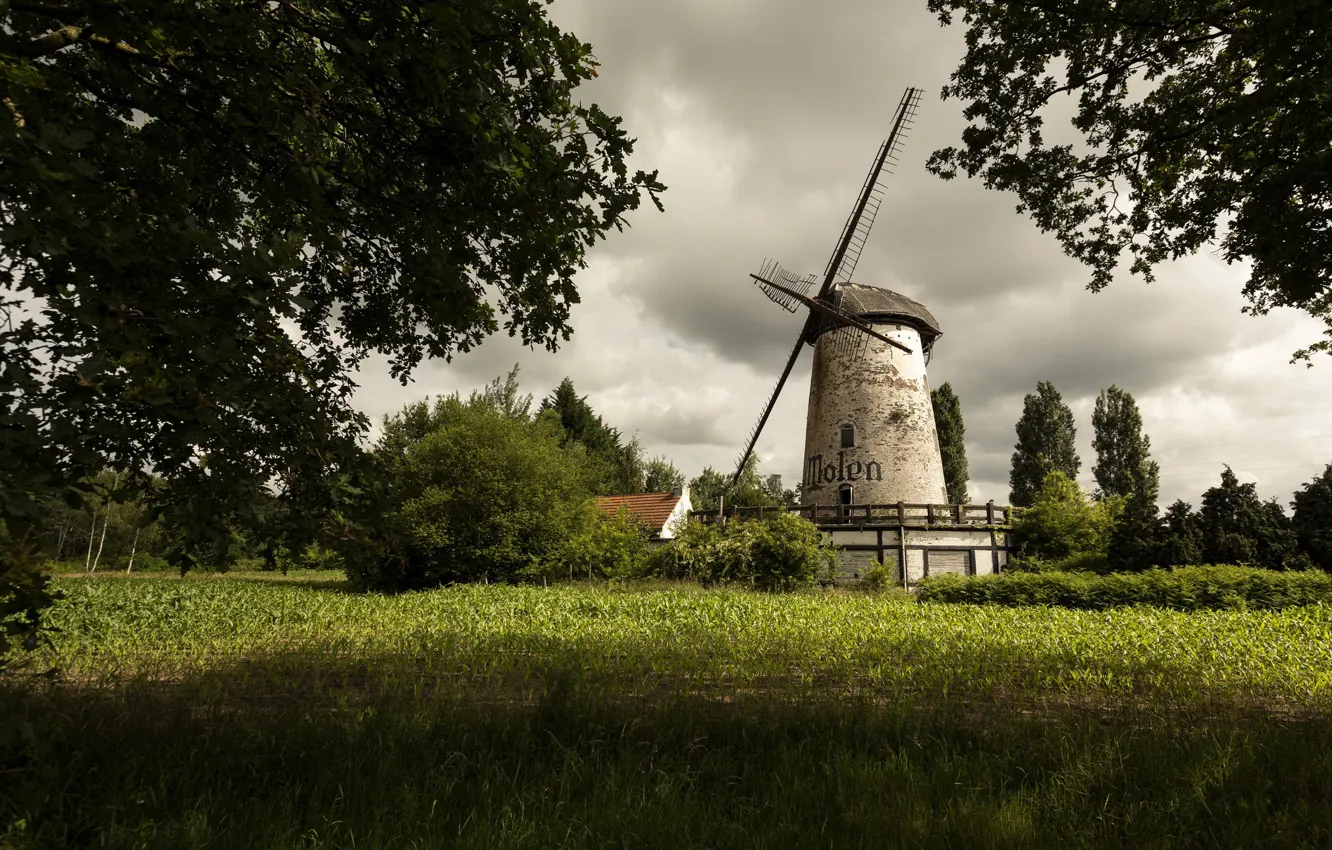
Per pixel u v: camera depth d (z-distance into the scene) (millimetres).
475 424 25078
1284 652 9438
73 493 3312
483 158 5086
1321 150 6289
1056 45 8070
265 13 4910
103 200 3842
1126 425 48312
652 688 7230
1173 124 8078
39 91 3900
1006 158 9102
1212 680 7945
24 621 3449
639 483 55594
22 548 2852
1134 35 7848
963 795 3922
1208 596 15961
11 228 2861
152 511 4016
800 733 5238
